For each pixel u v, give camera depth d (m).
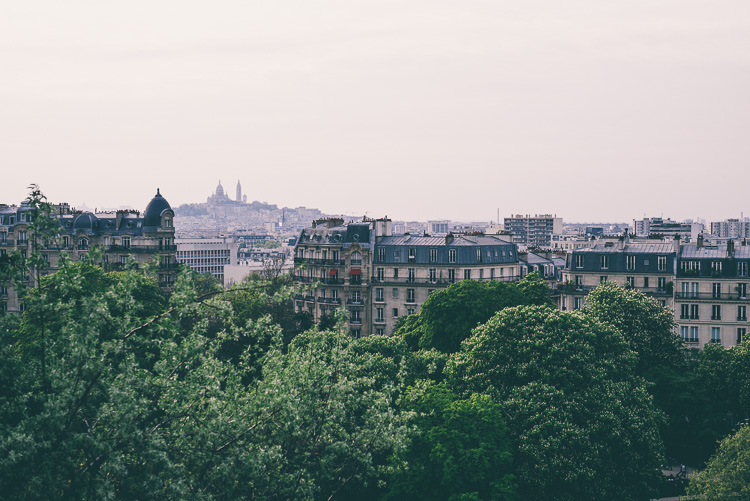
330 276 197.38
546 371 95.25
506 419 92.19
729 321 165.75
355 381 62.84
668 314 132.50
